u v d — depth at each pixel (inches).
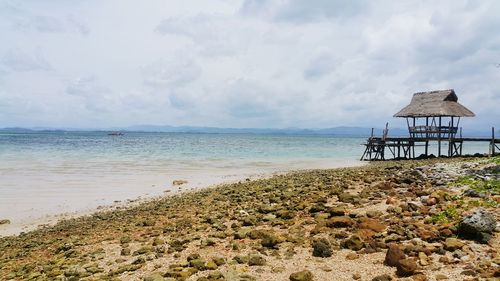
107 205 869.8
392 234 420.8
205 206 737.6
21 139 4574.3
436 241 395.9
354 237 408.2
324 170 1316.4
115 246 514.3
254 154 2313.0
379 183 722.2
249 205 688.4
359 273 339.9
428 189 640.4
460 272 318.7
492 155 1545.3
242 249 435.8
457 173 758.5
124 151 2448.3
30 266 469.4
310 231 472.4
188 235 517.0
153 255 445.7
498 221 428.8
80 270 412.2
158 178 1248.8
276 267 368.8
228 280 338.0
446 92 1835.6
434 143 4404.5
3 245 590.2
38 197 947.3
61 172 1362.0
